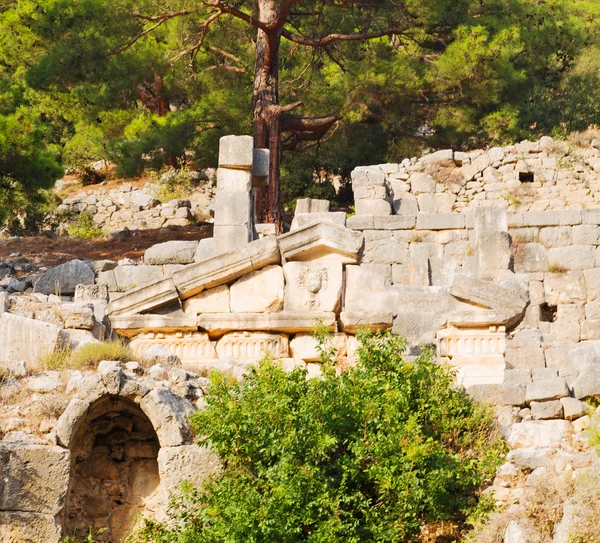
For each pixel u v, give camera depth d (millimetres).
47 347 48219
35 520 41750
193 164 125562
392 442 40812
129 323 53562
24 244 94938
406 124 105875
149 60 93500
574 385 46875
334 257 54188
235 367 50062
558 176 93125
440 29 100312
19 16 106625
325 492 39562
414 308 60594
